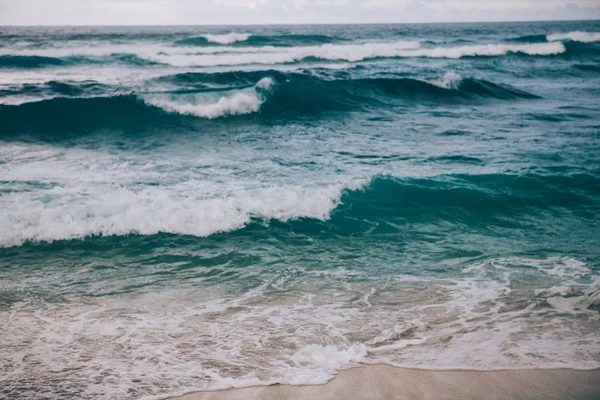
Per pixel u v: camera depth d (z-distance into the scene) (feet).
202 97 51.57
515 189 28.19
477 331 14.43
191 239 21.89
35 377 12.07
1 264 19.22
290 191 26.03
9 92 53.67
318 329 14.61
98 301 16.49
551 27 311.06
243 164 32.60
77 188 26.84
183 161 33.42
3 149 36.73
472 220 24.75
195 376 12.20
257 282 18.13
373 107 55.21
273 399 11.25
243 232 22.67
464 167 32.09
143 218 22.66
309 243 21.88
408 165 32.58
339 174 30.35
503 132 42.37
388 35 181.06
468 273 18.86
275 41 135.23
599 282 17.87
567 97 62.28
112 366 12.63
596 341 13.83
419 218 24.84
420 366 12.56
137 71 77.25
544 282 17.93
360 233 23.06
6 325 14.71
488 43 134.31
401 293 17.15
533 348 13.43
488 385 11.76
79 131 43.45
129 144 39.24
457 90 61.72
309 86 57.57
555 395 11.40
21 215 22.15
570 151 35.70
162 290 17.42
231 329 14.62
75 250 20.57
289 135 42.50
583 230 23.52
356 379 12.00
